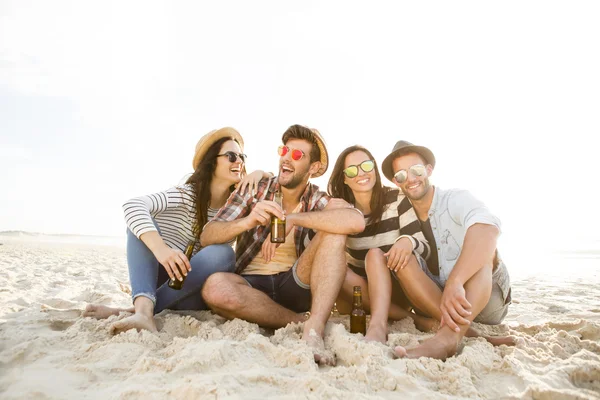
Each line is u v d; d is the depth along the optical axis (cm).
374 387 177
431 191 292
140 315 245
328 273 253
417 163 280
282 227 261
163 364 188
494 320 294
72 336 240
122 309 285
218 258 273
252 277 296
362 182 302
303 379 172
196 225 309
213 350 195
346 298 305
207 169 311
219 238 281
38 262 874
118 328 236
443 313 228
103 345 221
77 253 1362
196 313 298
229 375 174
